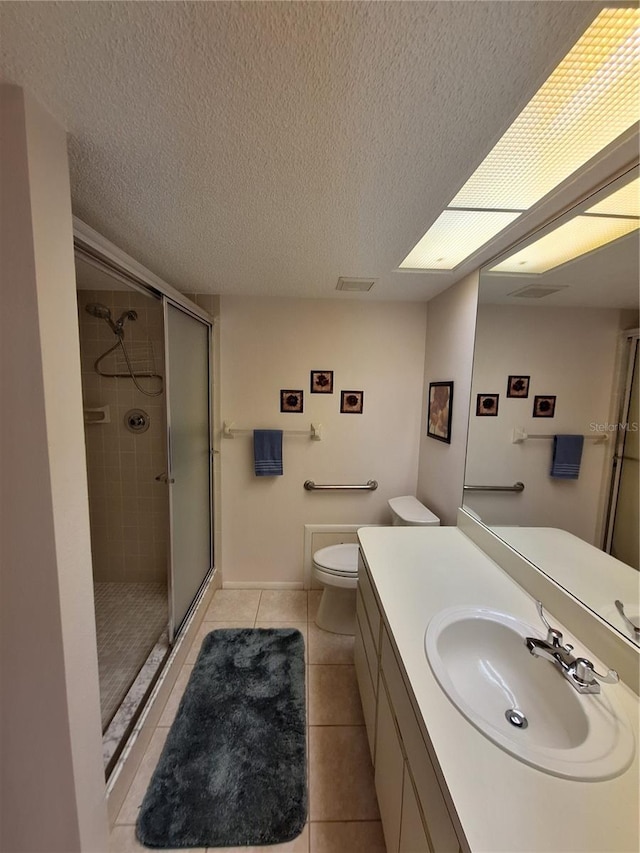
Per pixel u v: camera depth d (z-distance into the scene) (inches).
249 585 104.9
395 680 41.1
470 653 43.3
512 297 57.5
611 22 23.9
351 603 86.4
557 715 34.7
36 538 32.1
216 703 65.9
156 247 61.4
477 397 68.4
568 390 44.6
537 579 48.2
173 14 22.8
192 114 31.1
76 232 40.1
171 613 74.1
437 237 57.0
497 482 60.5
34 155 29.5
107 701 62.5
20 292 30.1
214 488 100.7
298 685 70.2
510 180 41.4
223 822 47.9
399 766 38.8
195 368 86.6
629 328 36.4
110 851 45.2
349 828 47.8
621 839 22.7
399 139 34.2
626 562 35.7
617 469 37.4
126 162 38.2
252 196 44.9
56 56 25.7
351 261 67.4
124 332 92.1
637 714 31.2
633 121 32.0
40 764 34.7
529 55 25.2
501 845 22.3
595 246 42.2
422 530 73.4
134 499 97.9
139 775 53.5
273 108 30.3
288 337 96.7
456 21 23.0
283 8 22.5
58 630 33.0
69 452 33.9
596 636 37.9
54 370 32.0
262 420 99.2
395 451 101.7
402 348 98.3
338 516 103.6
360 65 26.3
